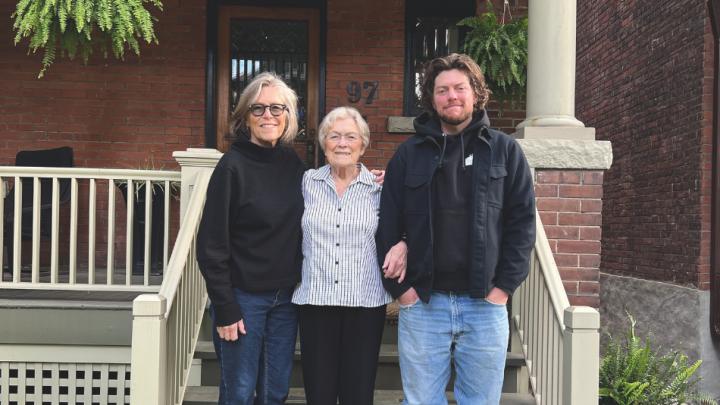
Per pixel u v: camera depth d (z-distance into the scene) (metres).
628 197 6.80
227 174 2.25
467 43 4.70
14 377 3.68
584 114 8.23
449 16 5.68
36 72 5.48
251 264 2.30
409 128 5.48
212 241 2.23
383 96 5.62
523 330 3.44
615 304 6.98
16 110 5.47
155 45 5.55
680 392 3.88
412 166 2.28
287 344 2.43
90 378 3.47
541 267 2.99
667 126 5.96
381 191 2.40
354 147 2.37
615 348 4.13
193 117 5.59
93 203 3.57
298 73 5.70
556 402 2.71
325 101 5.61
